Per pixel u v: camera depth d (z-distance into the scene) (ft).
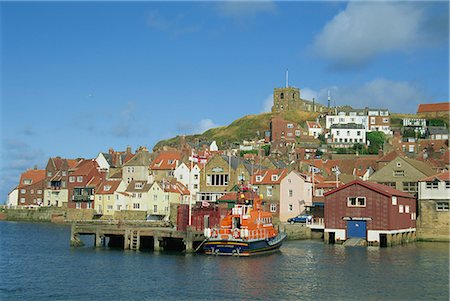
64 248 233.35
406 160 301.63
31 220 452.35
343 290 146.82
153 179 415.64
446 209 274.57
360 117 645.51
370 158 458.91
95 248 232.12
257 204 218.18
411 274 170.19
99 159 482.28
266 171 344.49
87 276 165.07
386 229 248.32
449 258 205.57
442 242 271.28
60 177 464.65
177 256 203.51
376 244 249.75
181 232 210.79
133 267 179.63
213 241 204.85
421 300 136.56
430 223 277.23
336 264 188.75
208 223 223.10
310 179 339.16
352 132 604.08
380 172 306.55
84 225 246.68
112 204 405.80
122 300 135.85
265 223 219.41
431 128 619.26
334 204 261.85
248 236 201.67
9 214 461.37
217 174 353.92
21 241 268.62
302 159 466.70
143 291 144.97
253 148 598.75
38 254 212.84
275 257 204.54
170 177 409.69
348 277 164.76
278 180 332.80
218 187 352.28
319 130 643.45
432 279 162.40
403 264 189.57
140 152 430.61
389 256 210.38
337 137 603.67
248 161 392.06
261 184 335.67
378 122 640.99
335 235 260.01
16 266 183.62
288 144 576.61
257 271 172.86
